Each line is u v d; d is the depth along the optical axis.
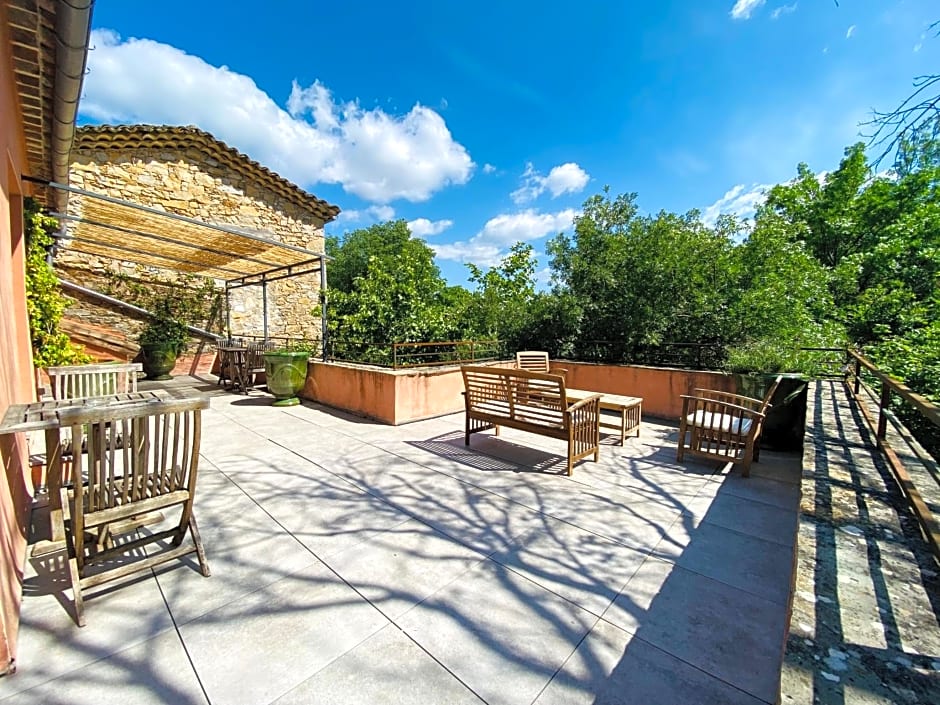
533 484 3.41
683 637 1.74
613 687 1.49
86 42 2.49
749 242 6.18
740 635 1.75
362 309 7.31
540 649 1.67
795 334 5.61
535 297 8.41
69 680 1.50
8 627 1.63
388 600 1.96
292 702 1.42
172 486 2.15
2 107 2.34
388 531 2.63
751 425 3.59
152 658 1.60
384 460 4.00
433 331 7.72
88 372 3.34
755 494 3.23
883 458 2.39
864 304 7.14
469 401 4.43
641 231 6.96
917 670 0.92
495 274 10.45
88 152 8.34
